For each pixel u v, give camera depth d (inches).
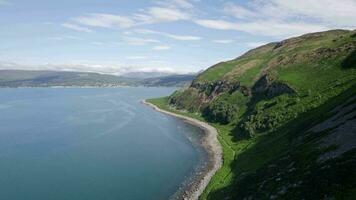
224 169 3437.5
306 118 3501.5
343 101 3058.6
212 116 6766.7
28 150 4520.2
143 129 6146.7
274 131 4028.1
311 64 5959.6
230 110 6205.7
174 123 6825.8
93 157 4175.7
